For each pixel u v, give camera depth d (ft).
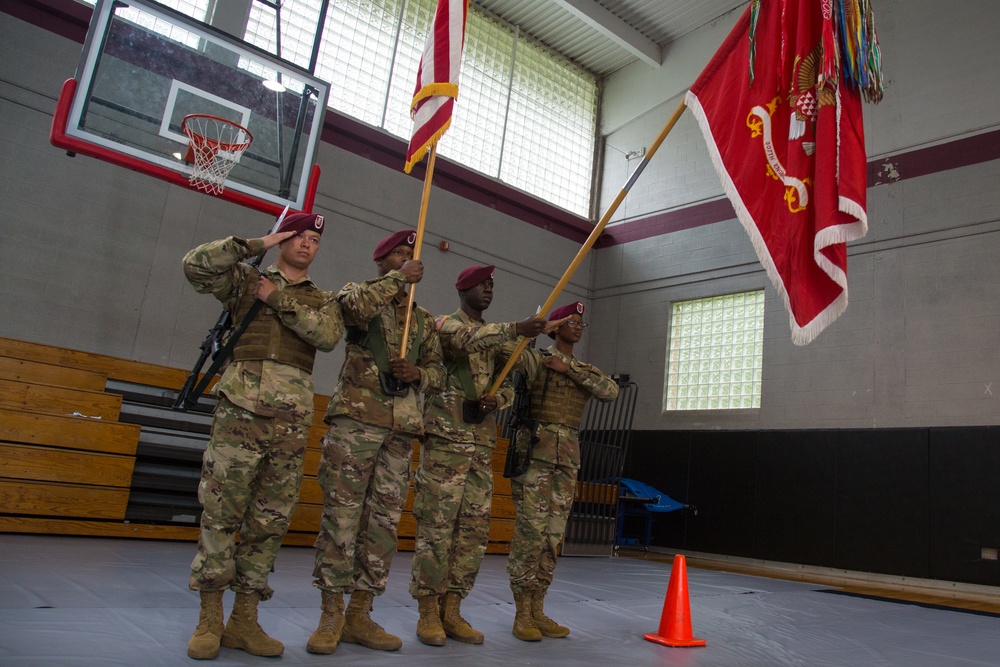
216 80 21.17
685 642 10.62
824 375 29.45
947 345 26.32
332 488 8.47
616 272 38.65
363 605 8.79
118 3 19.71
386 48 32.58
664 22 37.76
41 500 16.29
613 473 29.32
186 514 18.71
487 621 11.42
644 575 20.81
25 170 23.22
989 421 24.80
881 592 22.30
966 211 26.81
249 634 7.83
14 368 18.15
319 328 8.15
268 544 8.01
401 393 8.84
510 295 35.88
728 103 10.00
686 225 36.09
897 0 30.45
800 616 15.06
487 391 10.13
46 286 23.20
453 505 9.56
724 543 30.86
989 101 27.12
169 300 25.48
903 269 27.99
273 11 28.81
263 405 7.79
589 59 40.81
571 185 39.75
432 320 9.73
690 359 34.73
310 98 22.90
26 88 23.48
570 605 14.02
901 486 26.37
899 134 29.17
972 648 12.62
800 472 29.19
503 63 37.68
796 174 9.41
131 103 19.51
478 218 35.14
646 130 39.24
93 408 17.40
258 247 8.13
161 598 10.57
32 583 10.68
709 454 32.30
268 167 21.66
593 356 38.47
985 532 24.13
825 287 9.01
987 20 27.81
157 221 25.52
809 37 9.73
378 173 31.78
